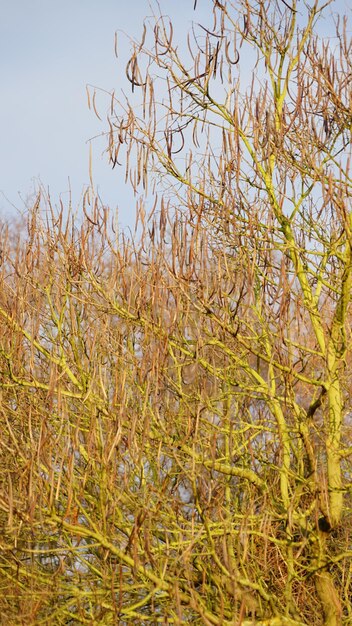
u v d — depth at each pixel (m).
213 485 8.58
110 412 8.65
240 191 10.02
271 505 9.32
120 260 9.69
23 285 9.98
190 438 9.09
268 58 10.79
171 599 8.14
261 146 10.42
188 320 10.34
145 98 10.40
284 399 9.45
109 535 8.45
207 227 10.12
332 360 10.02
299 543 8.84
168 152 10.37
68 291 9.84
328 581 9.29
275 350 9.72
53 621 8.59
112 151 10.22
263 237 10.32
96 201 10.04
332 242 10.41
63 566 8.37
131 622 8.41
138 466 8.09
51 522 7.91
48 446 8.05
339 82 10.59
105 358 9.69
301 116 10.52
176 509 8.57
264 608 9.02
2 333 9.87
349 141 10.83
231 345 10.42
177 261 9.27
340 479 9.84
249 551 9.04
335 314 9.88
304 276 10.40
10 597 8.40
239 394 9.63
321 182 9.63
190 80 10.55
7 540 8.77
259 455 9.76
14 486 8.72
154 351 8.90
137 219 9.63
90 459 8.23
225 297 9.55
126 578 9.52
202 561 9.11
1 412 9.12
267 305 9.68
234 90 10.37
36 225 10.19
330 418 9.89
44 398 9.58
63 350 9.41
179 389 9.52
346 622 9.25
